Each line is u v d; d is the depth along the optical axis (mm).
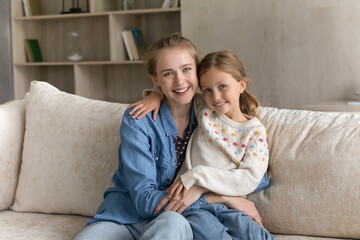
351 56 3084
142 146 1512
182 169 1562
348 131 1511
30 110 1869
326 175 1455
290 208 1484
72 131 1774
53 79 4469
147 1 4105
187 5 3369
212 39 3334
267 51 3223
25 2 4188
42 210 1780
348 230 1430
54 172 1760
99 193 1703
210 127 1529
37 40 4438
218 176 1431
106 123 1751
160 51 1503
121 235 1459
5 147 1839
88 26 4328
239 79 1520
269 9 3186
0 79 4148
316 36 3123
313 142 1524
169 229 1263
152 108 1574
